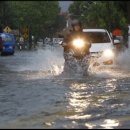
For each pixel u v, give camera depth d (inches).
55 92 851.4
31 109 682.8
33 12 4515.3
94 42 1422.2
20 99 776.9
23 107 700.0
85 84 966.4
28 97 796.6
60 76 1127.6
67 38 1194.6
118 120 599.8
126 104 717.9
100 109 677.3
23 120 604.1
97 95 812.6
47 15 5132.9
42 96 804.6
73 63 1165.1
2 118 619.2
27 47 3646.7
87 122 587.2
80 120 600.1
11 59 1991.9
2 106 711.1
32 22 4451.3
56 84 970.1
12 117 625.0
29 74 1198.9
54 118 613.9
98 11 3329.2
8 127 559.8
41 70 1304.1
